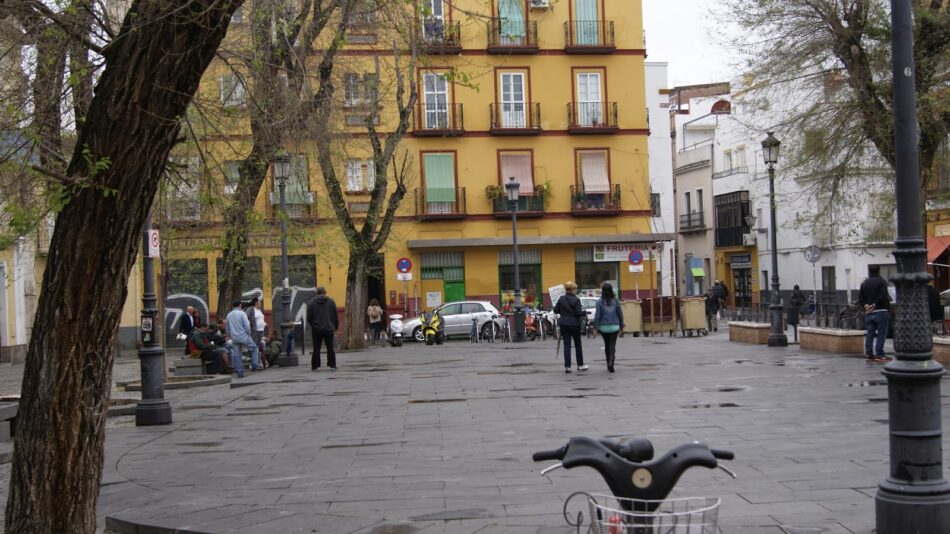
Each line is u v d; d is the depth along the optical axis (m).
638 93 47.12
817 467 8.90
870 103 21.89
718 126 62.22
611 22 46.66
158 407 14.16
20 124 9.31
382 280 45.38
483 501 7.93
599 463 3.95
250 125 14.45
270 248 30.09
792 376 18.00
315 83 20.23
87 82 8.98
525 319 37.31
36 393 5.70
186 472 9.98
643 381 17.77
